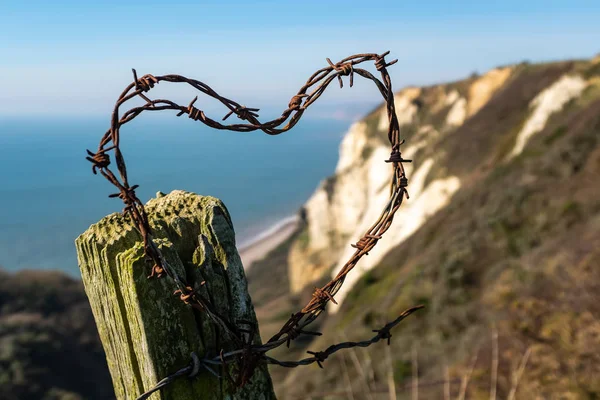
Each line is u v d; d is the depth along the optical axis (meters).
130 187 1.10
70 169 187.75
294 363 1.37
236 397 1.28
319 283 36.84
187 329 1.21
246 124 1.22
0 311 28.50
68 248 90.12
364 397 6.95
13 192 143.38
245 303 1.29
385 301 14.66
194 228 1.29
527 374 5.15
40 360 23.17
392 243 30.94
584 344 4.82
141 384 1.23
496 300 8.54
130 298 1.16
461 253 13.93
